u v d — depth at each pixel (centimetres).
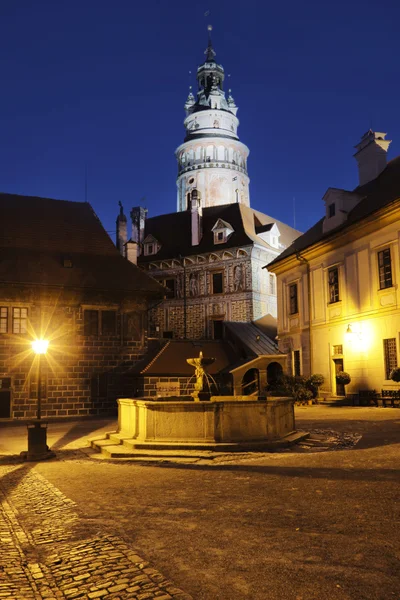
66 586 492
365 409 2380
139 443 1373
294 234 6169
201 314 5203
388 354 2600
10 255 3266
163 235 5794
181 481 977
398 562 516
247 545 585
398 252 2516
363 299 2783
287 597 451
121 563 545
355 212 3019
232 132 7425
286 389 2944
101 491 919
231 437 1355
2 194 3706
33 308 3122
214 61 7912
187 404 1369
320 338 3192
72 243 3556
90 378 3206
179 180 7194
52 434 2103
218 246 5197
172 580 498
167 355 3416
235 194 6994
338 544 573
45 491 955
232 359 3656
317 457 1166
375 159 3275
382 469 977
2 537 666
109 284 3316
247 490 867
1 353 3022
